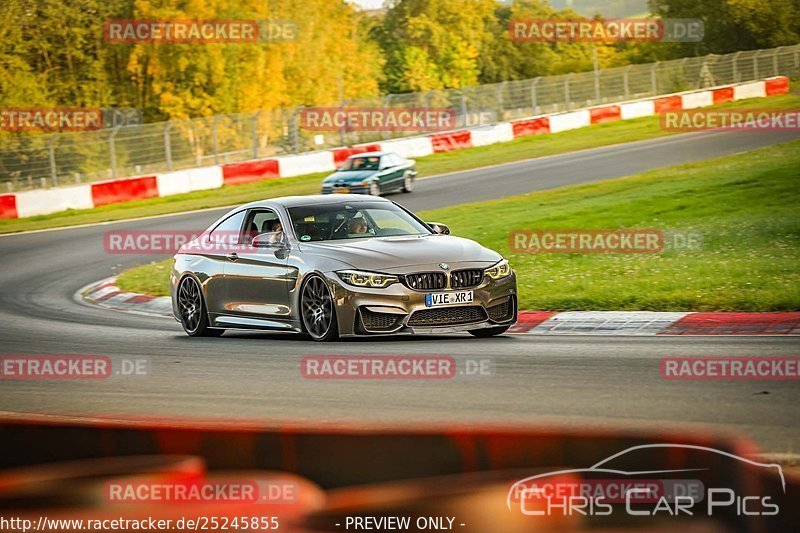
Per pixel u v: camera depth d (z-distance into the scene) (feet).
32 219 139.85
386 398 31.32
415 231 47.75
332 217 47.29
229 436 23.73
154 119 249.14
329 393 32.76
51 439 23.27
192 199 151.84
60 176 167.43
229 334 51.72
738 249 66.59
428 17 441.68
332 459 20.58
